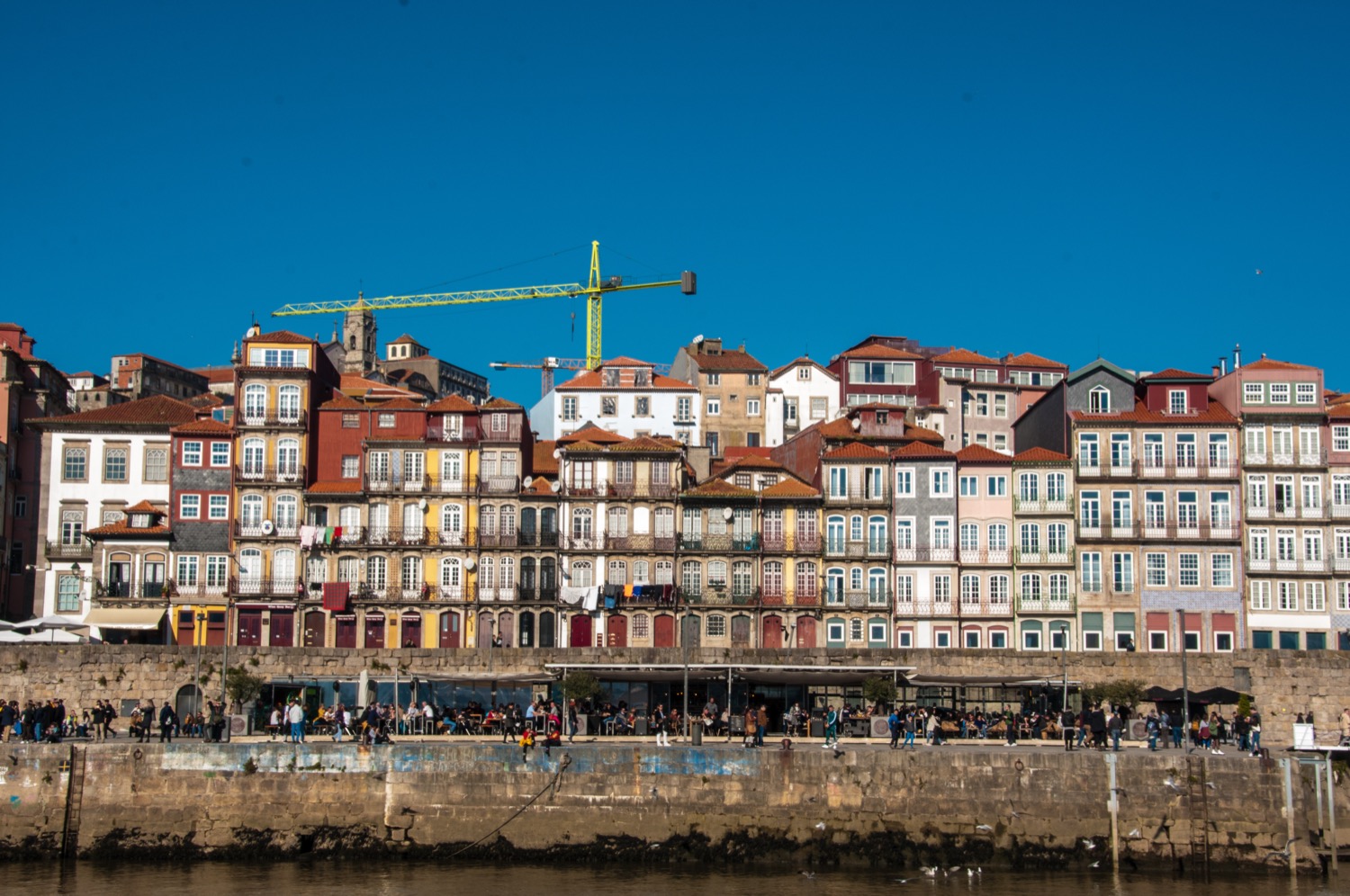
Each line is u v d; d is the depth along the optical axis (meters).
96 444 97.38
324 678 76.88
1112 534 93.81
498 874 59.72
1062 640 93.06
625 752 62.31
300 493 94.81
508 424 95.94
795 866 61.06
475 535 94.06
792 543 94.44
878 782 61.69
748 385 125.25
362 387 117.25
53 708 67.75
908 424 105.06
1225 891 57.69
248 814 62.22
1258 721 71.94
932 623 93.62
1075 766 61.62
